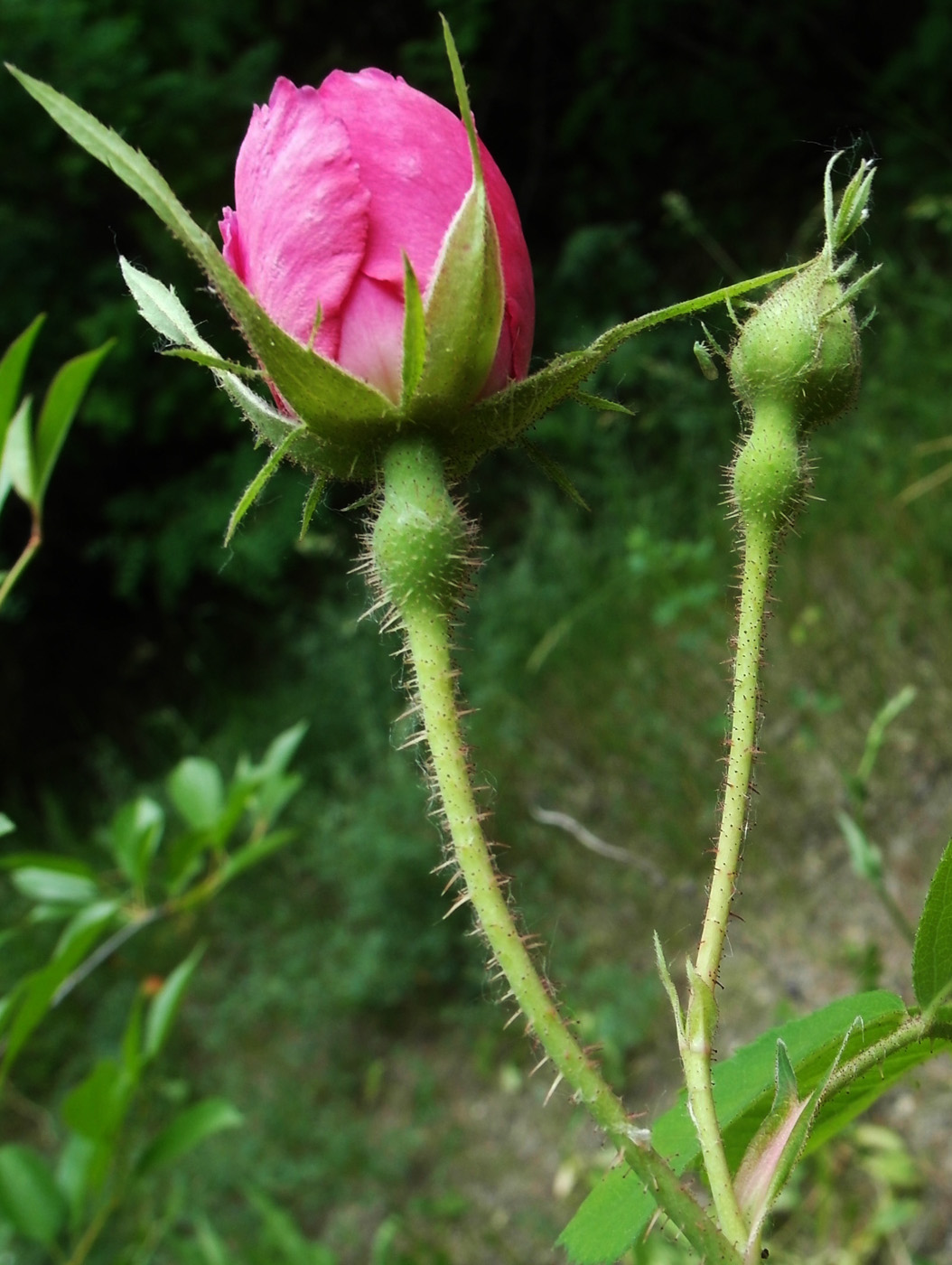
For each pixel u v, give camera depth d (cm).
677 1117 62
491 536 516
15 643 644
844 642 341
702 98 584
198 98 538
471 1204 316
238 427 578
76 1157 129
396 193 66
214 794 141
